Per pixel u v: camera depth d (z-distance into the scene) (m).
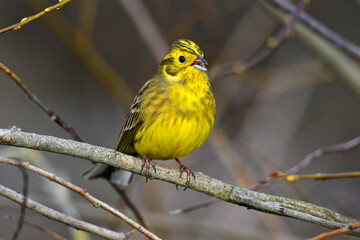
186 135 8.22
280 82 13.93
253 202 7.04
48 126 15.64
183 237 12.77
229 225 11.68
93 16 12.71
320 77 13.91
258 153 11.72
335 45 11.09
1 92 15.71
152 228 11.47
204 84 8.36
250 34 14.66
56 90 16.06
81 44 12.66
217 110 14.30
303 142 14.95
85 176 8.81
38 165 9.59
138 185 12.78
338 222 7.30
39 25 16.44
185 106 8.17
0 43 16.20
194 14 13.87
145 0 14.51
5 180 13.91
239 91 14.79
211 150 13.55
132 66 15.47
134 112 8.51
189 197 13.37
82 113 15.87
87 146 6.89
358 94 11.47
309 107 15.34
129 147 8.73
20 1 16.31
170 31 13.54
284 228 12.21
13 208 10.88
